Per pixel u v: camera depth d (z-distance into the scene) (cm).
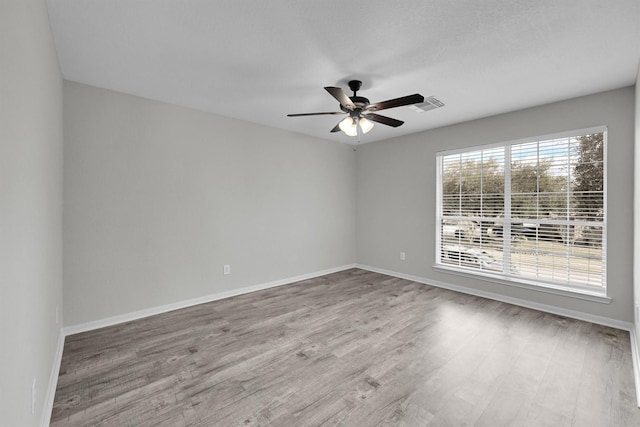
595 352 255
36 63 156
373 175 545
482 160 410
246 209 419
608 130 306
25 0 132
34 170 153
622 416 179
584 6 181
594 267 324
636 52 233
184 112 358
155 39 217
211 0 176
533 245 367
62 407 186
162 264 345
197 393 201
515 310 354
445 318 330
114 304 313
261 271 439
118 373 223
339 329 301
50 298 207
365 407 188
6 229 106
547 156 353
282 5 181
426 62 250
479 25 200
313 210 506
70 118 285
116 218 313
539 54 237
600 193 318
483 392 202
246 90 309
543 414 181
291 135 471
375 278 501
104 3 178
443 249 457
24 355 130
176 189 354
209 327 306
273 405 189
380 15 190
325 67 259
